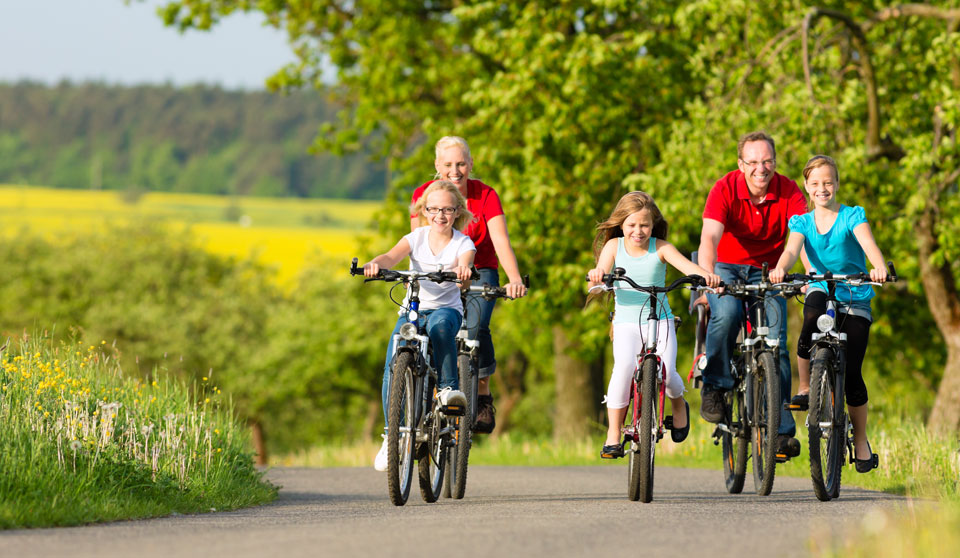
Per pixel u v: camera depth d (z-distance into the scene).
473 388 19.88
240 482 20.50
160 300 141.25
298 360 118.56
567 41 52.66
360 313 118.94
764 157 19.48
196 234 163.00
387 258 18.58
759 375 18.94
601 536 12.56
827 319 17.95
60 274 142.88
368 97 60.94
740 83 42.59
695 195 42.84
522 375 115.94
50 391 18.83
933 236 43.59
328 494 23.89
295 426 140.00
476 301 20.09
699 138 42.88
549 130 50.34
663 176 44.09
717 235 19.53
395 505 17.30
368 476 30.39
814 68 42.69
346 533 13.02
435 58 57.66
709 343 19.50
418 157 60.75
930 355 60.78
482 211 20.83
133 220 162.88
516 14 53.59
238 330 133.38
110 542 12.38
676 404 18.98
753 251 20.12
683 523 13.87
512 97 49.66
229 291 145.25
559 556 11.16
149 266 148.00
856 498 18.83
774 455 18.58
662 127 50.44
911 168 40.44
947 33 41.88
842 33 44.28
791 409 18.88
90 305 140.88
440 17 61.38
